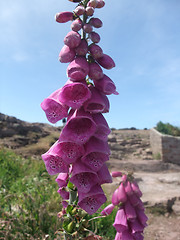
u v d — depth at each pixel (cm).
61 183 174
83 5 165
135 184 237
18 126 1476
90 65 152
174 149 1507
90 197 147
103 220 460
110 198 637
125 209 234
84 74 144
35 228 364
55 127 1858
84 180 142
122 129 2672
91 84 160
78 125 146
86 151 140
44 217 386
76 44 149
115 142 1847
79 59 149
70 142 145
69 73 145
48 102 155
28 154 1166
